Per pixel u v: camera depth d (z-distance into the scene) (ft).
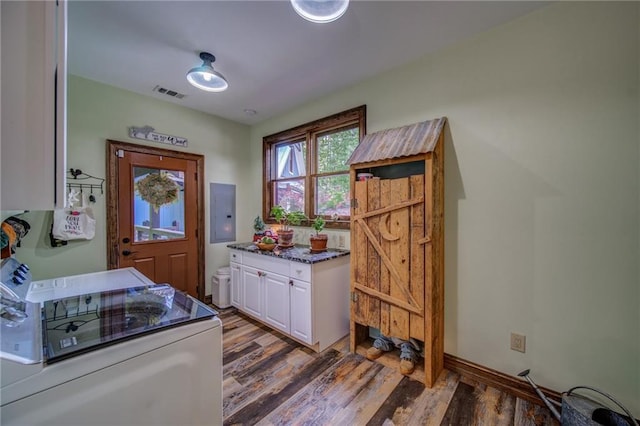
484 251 6.22
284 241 9.39
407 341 7.16
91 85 8.34
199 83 7.43
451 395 5.81
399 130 7.23
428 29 6.04
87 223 8.19
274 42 6.48
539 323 5.58
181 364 3.30
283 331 8.28
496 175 6.04
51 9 2.13
